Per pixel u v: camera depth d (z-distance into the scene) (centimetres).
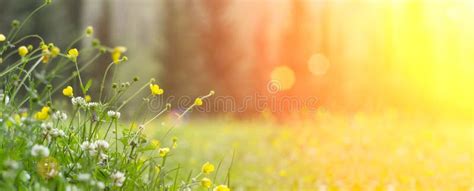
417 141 1166
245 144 1073
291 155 911
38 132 331
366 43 2388
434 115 2000
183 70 2448
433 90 2383
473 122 1816
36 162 308
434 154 1004
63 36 2111
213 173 754
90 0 2167
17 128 309
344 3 2389
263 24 2406
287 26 2369
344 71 2369
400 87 2386
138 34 2319
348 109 2194
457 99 2362
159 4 2381
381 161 898
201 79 2462
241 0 2452
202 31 2461
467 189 701
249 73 2384
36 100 319
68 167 327
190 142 1046
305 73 2355
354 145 1066
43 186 298
